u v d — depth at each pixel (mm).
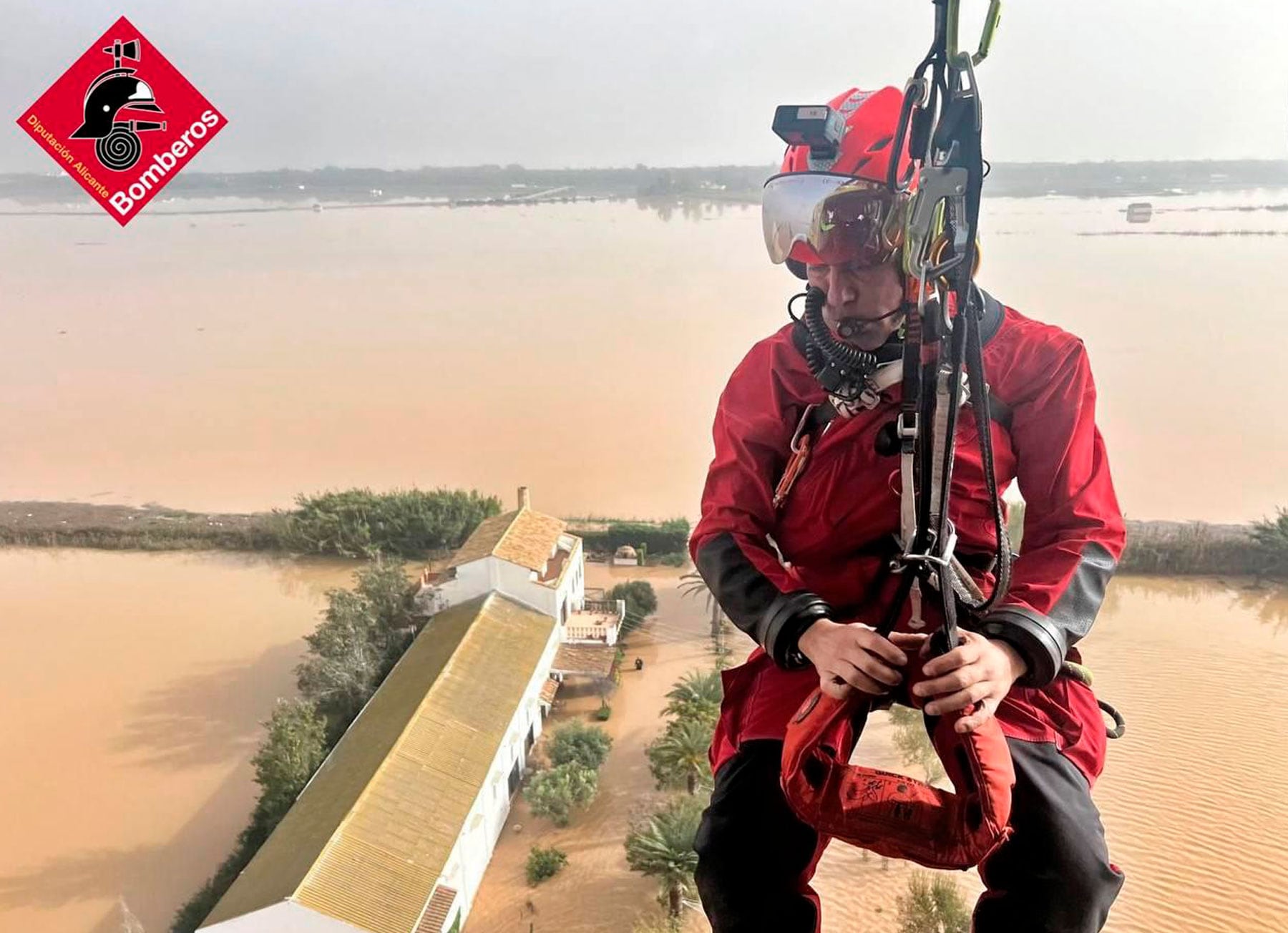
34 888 26062
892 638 2477
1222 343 81625
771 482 2846
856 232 2484
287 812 25219
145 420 74938
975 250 2252
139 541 50406
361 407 77125
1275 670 32719
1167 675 32562
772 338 2941
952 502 2641
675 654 35438
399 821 22531
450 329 106938
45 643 40094
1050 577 2514
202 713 34250
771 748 2693
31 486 60344
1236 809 25281
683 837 22562
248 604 43000
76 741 32844
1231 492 50344
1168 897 22438
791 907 2604
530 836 25781
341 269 151375
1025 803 2432
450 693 27219
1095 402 2682
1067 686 2729
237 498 57312
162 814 28891
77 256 170875
